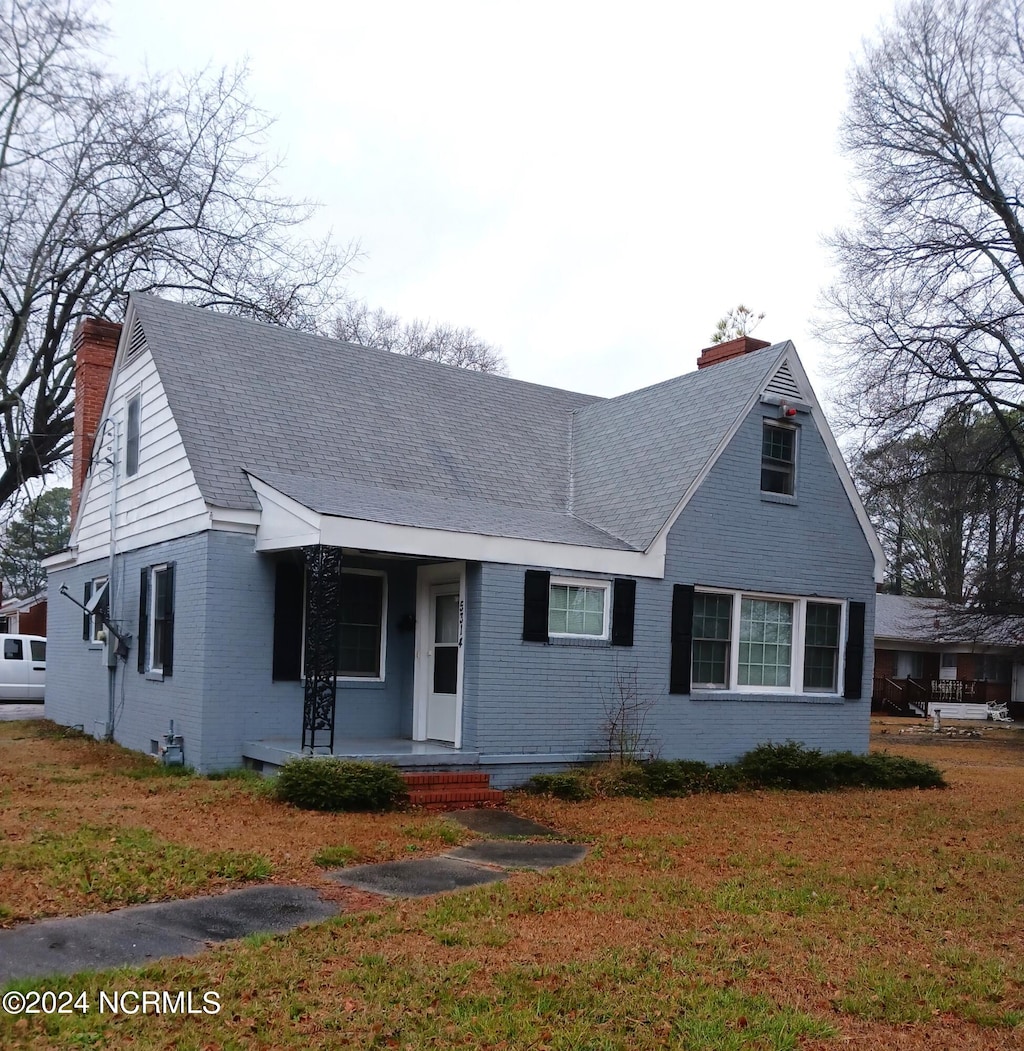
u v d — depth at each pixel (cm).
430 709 1428
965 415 2788
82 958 602
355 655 1421
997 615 3098
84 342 1956
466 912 719
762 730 1594
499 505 1520
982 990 607
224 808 1052
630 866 898
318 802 1077
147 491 1526
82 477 1933
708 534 1539
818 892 824
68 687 1947
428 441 1625
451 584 1417
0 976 567
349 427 1541
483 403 1855
